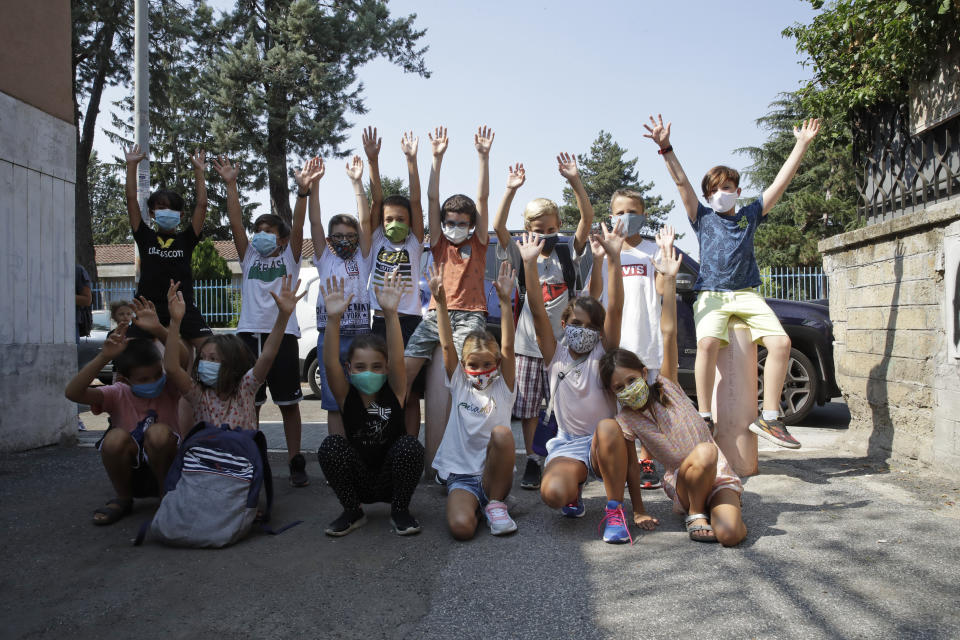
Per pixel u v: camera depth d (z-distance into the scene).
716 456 3.20
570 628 2.34
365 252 4.79
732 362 4.44
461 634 2.31
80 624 2.42
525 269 3.92
